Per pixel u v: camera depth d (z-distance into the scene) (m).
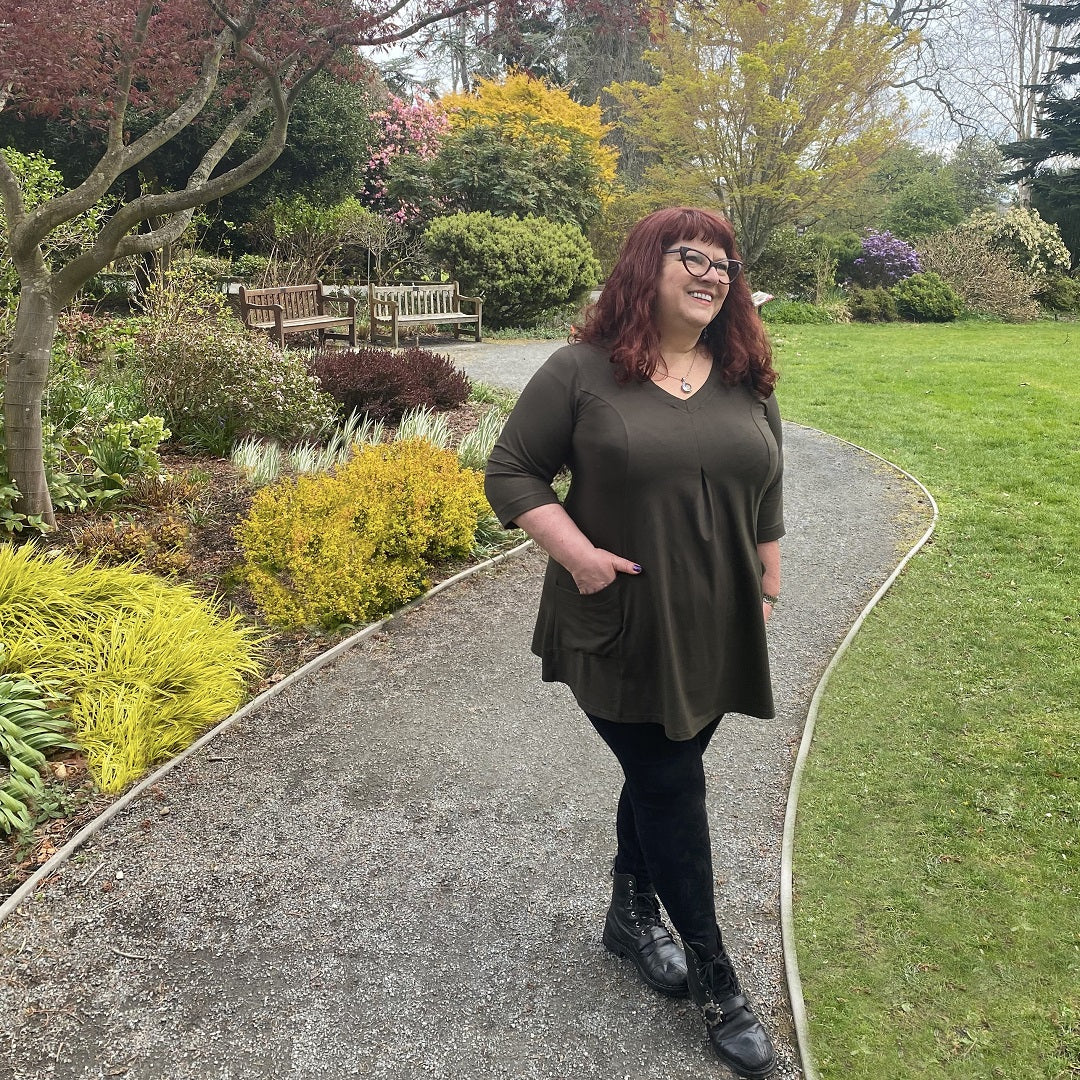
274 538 4.25
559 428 1.67
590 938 2.22
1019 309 18.58
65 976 2.08
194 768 2.94
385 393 6.91
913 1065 1.84
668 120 15.77
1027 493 6.03
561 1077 1.83
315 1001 2.02
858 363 11.55
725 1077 1.83
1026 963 2.10
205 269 10.67
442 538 4.61
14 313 5.72
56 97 4.32
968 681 3.55
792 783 2.87
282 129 4.25
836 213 21.66
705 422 1.66
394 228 14.98
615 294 1.67
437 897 2.36
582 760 3.03
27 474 4.24
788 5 14.69
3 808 2.57
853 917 2.27
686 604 1.67
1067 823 2.63
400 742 3.12
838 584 4.66
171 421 6.10
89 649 3.29
